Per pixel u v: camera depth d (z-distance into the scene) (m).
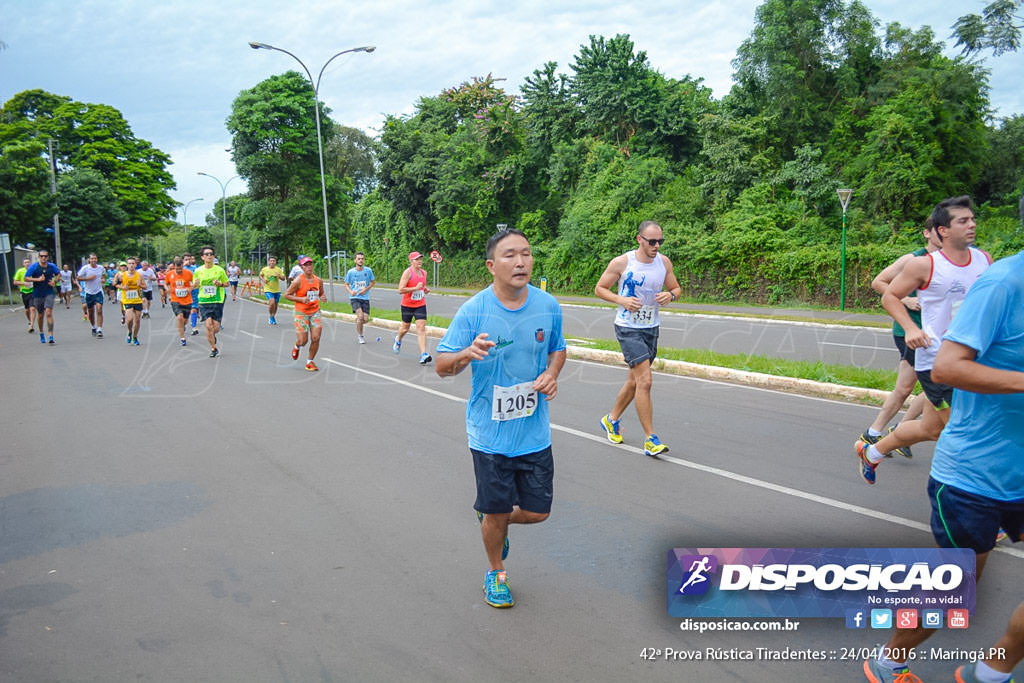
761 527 4.62
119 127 63.06
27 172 35.78
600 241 33.16
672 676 3.03
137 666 3.14
